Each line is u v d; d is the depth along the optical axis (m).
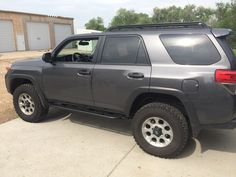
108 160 4.09
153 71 4.02
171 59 3.96
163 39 4.07
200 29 3.90
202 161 4.04
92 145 4.58
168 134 4.06
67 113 6.16
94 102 4.73
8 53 30.62
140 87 4.11
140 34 4.26
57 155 4.25
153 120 4.14
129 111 4.38
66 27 43.22
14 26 34.38
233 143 4.61
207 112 3.76
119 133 5.07
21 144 4.63
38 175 3.73
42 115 5.61
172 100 4.08
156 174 3.72
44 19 38.75
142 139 4.22
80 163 4.01
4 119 5.88
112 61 4.47
